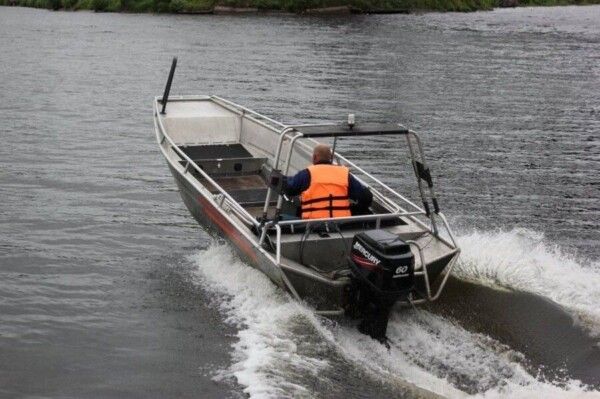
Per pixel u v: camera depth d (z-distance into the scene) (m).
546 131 16.23
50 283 7.75
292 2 55.00
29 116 16.52
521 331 6.38
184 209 10.39
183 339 6.47
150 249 8.80
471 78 24.20
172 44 32.56
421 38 37.91
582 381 5.73
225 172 9.09
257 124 9.96
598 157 14.02
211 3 54.28
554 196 11.52
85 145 13.92
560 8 77.56
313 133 6.65
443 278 6.77
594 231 9.92
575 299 7.01
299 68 25.69
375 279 5.88
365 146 14.41
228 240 7.60
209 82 22.17
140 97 19.42
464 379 5.70
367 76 24.16
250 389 5.55
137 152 13.52
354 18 51.94
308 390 5.47
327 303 6.43
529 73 25.61
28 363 6.16
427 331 6.34
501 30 43.78
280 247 6.46
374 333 6.13
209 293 7.35
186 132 10.09
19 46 30.75
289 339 6.16
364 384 5.54
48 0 59.16
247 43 33.56
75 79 22.16
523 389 5.57
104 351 6.36
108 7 55.75
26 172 11.91
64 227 9.48
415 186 11.80
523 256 8.10
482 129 16.30
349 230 6.90
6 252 8.56
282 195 6.70
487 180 12.30
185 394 5.66
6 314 7.03
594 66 27.69
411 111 18.30
